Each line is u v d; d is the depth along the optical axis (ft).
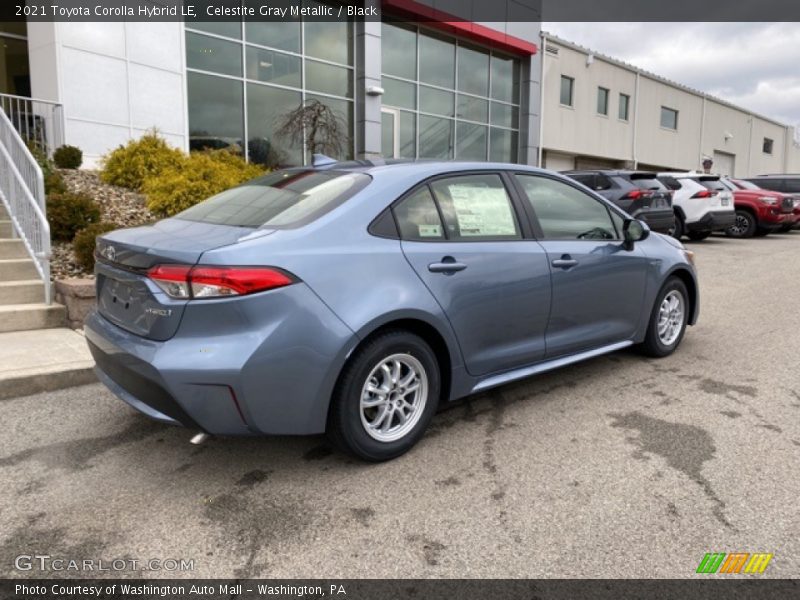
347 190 10.87
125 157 29.99
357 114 50.34
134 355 9.40
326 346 9.46
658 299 15.92
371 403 10.35
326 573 7.79
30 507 9.26
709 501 9.34
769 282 28.86
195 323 9.05
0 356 14.84
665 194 37.37
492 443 11.43
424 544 8.37
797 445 11.21
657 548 8.21
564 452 11.03
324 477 10.19
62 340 16.35
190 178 26.96
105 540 8.46
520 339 12.46
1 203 21.89
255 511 9.18
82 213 23.08
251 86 43.70
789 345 17.93
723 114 106.42
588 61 75.20
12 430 11.91
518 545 8.32
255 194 11.97
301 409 9.46
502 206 12.53
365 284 9.97
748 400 13.50
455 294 11.11
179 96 38.93
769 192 51.19
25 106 33.06
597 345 14.30
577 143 76.23
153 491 9.75
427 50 56.13
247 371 8.89
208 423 9.09
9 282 18.26
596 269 13.75
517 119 66.59
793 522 8.77
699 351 17.35
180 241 9.78
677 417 12.57
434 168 11.82
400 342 10.42
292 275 9.34
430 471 10.39
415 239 10.93
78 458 10.84
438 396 11.27
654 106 89.45
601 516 8.98
